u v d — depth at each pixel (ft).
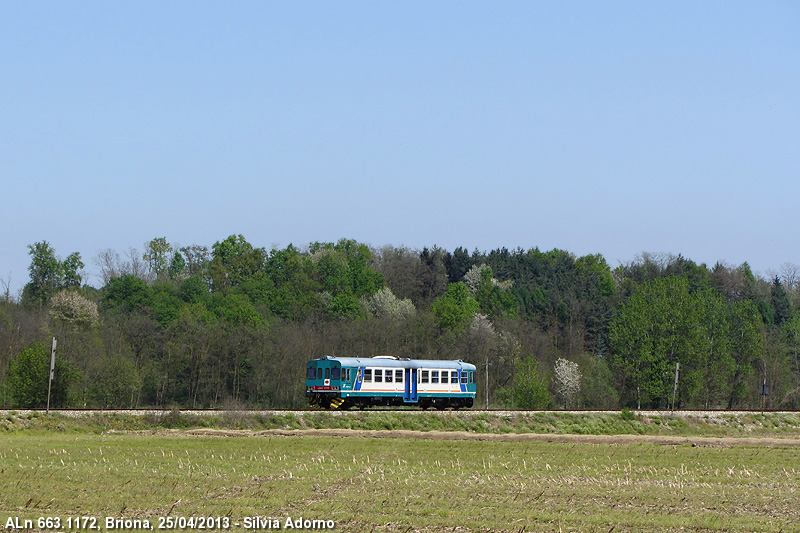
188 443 156.56
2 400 261.03
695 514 96.84
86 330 344.49
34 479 111.34
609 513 96.22
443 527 87.66
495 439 178.29
